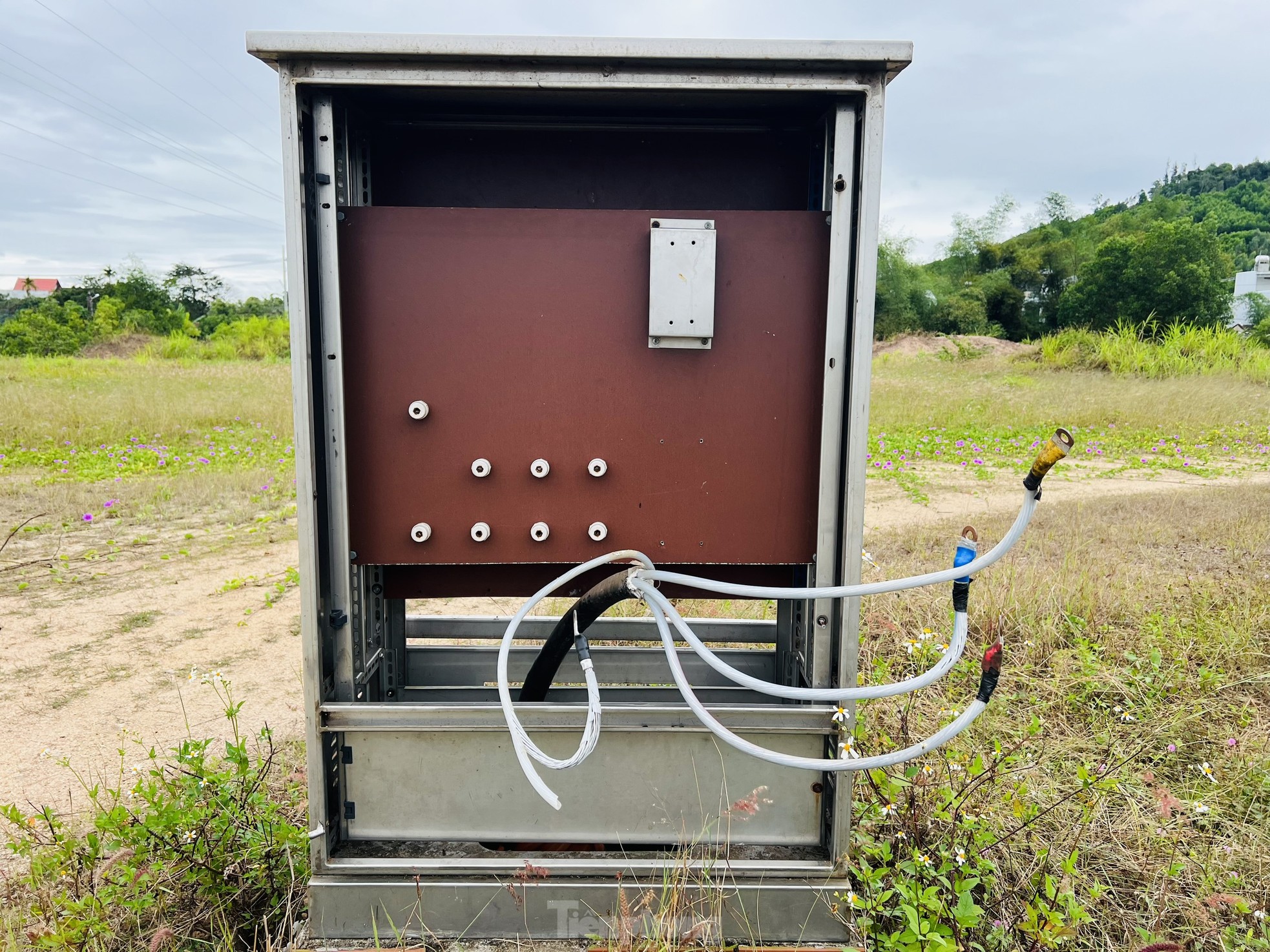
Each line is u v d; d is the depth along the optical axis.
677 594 2.45
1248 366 16.81
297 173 1.74
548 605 4.56
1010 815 2.34
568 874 1.92
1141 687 3.16
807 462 1.97
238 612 4.46
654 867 1.92
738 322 1.93
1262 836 2.31
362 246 1.89
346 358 1.92
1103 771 2.58
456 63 1.75
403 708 1.91
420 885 1.91
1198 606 3.84
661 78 1.77
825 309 1.93
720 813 1.97
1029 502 1.57
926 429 11.15
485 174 2.29
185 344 28.84
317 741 1.88
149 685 3.54
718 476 1.97
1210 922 2.00
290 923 1.94
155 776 2.39
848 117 1.82
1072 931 1.84
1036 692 3.18
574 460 1.96
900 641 3.55
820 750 1.95
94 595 4.72
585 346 1.93
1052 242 42.78
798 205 2.30
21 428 10.13
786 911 1.92
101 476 7.91
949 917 1.93
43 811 2.20
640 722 1.93
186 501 7.04
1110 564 4.59
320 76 1.73
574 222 1.90
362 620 2.28
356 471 1.95
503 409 1.94
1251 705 3.07
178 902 2.02
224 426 11.16
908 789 2.19
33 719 3.21
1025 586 3.99
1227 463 8.65
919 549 5.00
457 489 1.96
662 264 1.86
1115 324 32.38
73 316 38.19
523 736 1.74
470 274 1.91
